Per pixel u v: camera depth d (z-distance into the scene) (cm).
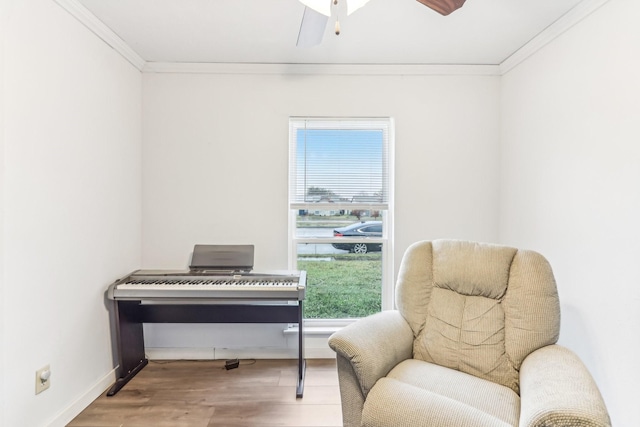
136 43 217
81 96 183
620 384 152
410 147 254
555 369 118
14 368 144
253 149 251
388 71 249
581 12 171
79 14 177
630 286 147
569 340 183
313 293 265
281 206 252
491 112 253
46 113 159
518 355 143
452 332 161
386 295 263
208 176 250
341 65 247
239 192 251
